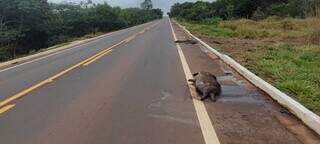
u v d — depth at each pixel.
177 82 11.26
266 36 29.64
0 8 46.94
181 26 58.38
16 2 47.78
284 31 31.86
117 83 11.26
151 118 7.52
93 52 21.30
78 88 10.62
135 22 102.00
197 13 94.12
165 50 21.17
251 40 27.19
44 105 8.73
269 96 9.35
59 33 57.56
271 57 16.03
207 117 7.54
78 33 65.69
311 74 11.70
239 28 37.69
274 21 46.78
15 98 9.53
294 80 10.56
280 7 60.03
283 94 8.73
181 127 6.94
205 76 9.89
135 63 15.76
